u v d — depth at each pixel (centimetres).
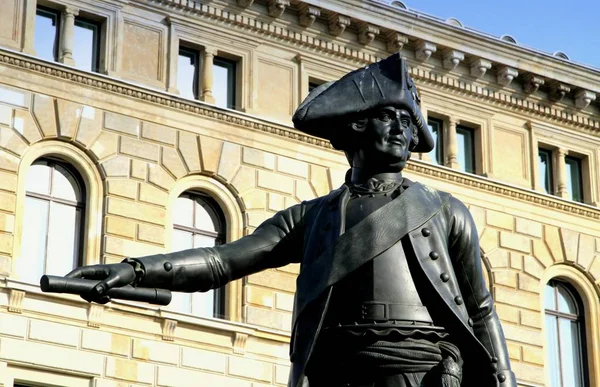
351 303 529
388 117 559
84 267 523
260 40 3356
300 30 3397
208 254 553
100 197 3055
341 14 3394
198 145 3206
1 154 2945
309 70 3403
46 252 2956
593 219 3697
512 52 3606
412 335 519
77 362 2903
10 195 2925
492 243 3522
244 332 3103
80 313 2934
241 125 3275
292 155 3325
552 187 3688
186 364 3034
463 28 3538
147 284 537
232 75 3338
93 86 3105
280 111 3341
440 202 554
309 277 532
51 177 3022
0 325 2825
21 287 2856
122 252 3034
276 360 3134
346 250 530
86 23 3167
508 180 3600
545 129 3694
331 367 528
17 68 3020
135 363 2978
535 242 3581
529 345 3488
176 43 3241
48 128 3020
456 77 3575
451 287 533
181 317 3044
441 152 3538
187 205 3188
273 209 3262
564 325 3584
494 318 551
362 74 565
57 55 3095
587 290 3619
